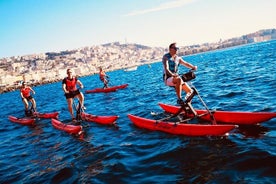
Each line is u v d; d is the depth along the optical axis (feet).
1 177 21.13
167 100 44.93
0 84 520.42
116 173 17.53
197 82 67.15
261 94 36.22
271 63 80.84
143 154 20.29
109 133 28.37
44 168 21.30
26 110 48.96
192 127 22.58
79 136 29.40
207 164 16.72
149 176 16.42
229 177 14.67
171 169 16.90
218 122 25.29
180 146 20.39
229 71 82.94
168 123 25.03
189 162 17.47
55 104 73.31
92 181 16.96
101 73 81.46
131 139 24.80
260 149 17.33
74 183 17.22
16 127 43.24
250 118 23.15
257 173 14.56
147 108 39.09
